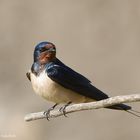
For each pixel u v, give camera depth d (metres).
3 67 17.97
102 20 18.17
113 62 17.62
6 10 18.94
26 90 17.23
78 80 9.21
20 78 17.67
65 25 18.42
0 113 15.88
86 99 9.29
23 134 14.92
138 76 17.38
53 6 18.67
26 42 18.44
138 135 15.90
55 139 15.32
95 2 18.41
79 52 17.92
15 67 18.00
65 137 15.62
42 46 9.22
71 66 17.73
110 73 17.48
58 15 18.58
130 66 17.50
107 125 16.02
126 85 17.27
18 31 18.56
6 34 18.56
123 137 15.90
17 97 17.05
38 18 18.66
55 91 9.03
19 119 15.52
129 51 17.73
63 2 18.66
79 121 15.95
